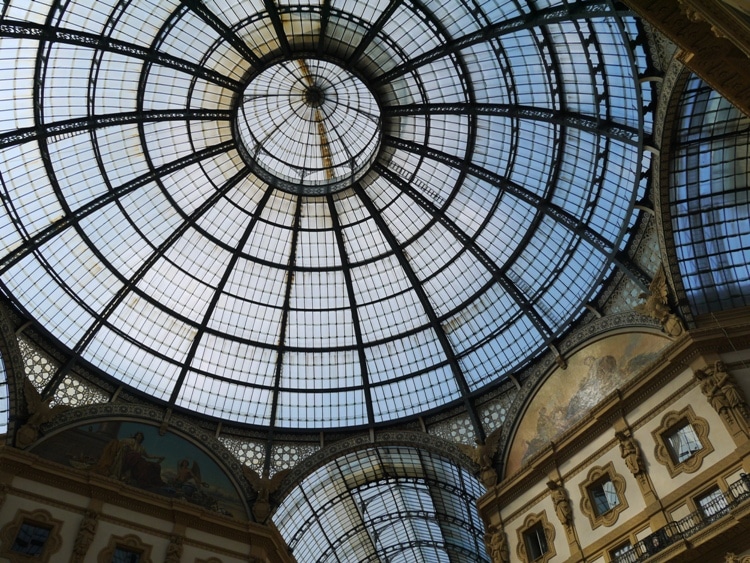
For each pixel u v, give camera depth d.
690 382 24.17
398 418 35.62
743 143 24.56
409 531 47.06
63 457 28.17
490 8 26.53
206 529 29.38
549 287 32.38
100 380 31.70
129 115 28.94
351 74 32.00
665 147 24.09
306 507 38.56
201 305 34.84
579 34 24.72
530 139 30.28
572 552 25.55
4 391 28.12
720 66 13.96
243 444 34.16
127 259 32.72
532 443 30.78
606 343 29.31
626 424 25.92
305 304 36.41
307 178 35.56
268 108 33.50
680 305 25.89
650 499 23.47
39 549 24.89
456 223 34.28
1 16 24.44
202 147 32.59
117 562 26.30
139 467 30.03
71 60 26.70
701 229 26.33
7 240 28.86
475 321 35.03
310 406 36.22
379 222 35.03
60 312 30.78
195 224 33.38
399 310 36.25
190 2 26.66
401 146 32.75
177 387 33.66
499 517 29.94
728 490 20.84
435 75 30.14
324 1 28.08
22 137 26.42
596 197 28.89
